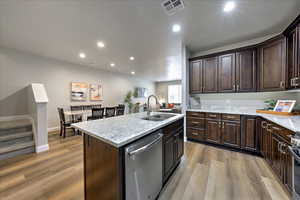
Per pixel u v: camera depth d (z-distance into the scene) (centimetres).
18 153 257
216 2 178
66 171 202
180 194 153
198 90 330
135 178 114
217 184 169
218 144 284
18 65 371
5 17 207
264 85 247
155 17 211
